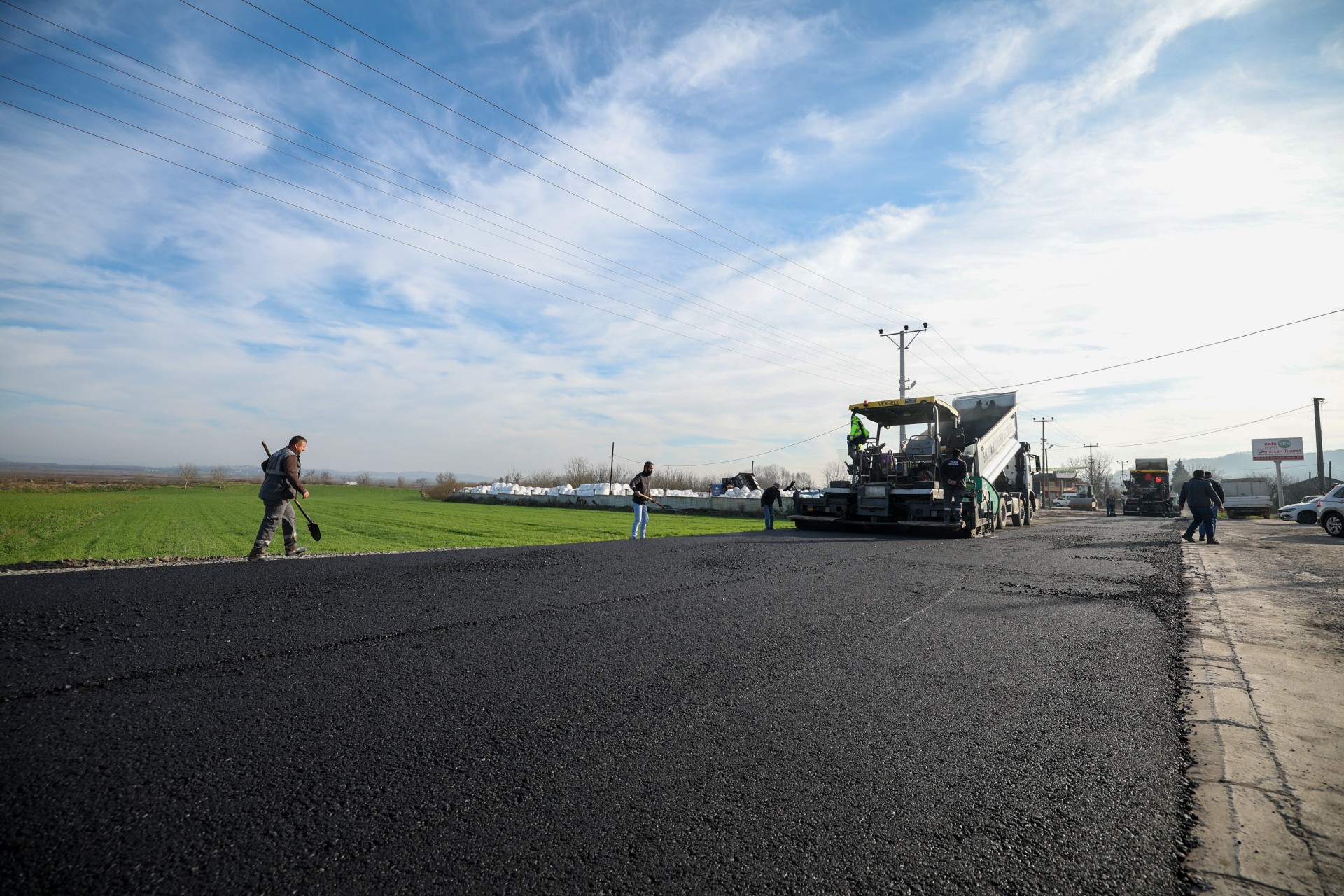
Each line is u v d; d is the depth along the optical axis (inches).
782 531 620.7
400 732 118.0
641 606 231.5
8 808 87.7
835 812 92.3
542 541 660.1
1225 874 78.2
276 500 331.0
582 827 87.5
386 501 2073.1
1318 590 288.2
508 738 116.0
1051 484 3125.0
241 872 76.2
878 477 600.1
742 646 179.8
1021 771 105.7
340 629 190.2
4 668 146.1
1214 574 336.5
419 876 76.4
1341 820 90.9
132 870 75.6
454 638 182.4
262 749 109.7
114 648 163.9
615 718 126.4
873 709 133.3
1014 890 75.3
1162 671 162.4
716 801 95.0
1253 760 110.6
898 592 265.3
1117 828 88.8
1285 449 2091.5
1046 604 245.6
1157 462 1507.1
